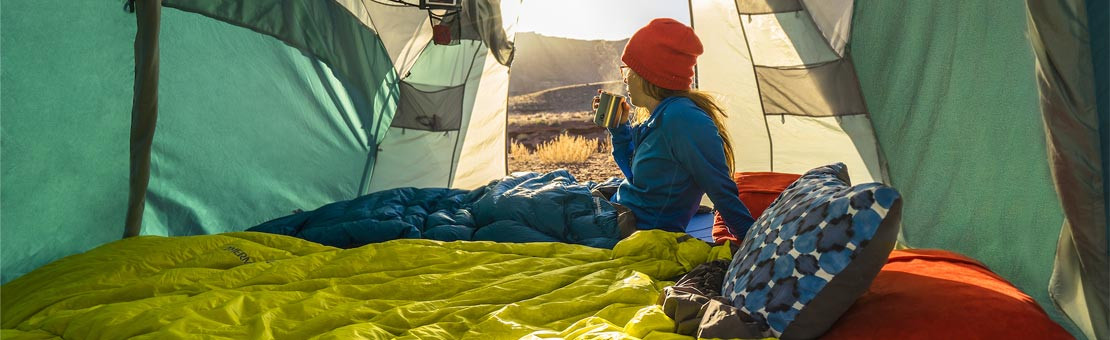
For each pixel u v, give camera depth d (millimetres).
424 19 4039
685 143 2357
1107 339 1899
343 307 1894
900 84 3217
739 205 2355
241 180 3176
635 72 2559
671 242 2258
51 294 2068
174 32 2852
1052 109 1833
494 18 4391
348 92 3715
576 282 2055
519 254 2395
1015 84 2352
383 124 4023
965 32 2648
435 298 2045
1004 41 2406
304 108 3480
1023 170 2336
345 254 2375
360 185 3926
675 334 1562
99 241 2590
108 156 2564
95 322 1790
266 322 1783
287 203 3416
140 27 2469
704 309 1596
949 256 1928
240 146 3166
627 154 2877
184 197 2939
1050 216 2227
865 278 1417
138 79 2506
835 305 1433
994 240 2525
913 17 3068
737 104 4277
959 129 2723
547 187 2887
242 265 2295
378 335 1700
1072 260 2055
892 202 1388
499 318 1777
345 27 3639
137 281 2111
